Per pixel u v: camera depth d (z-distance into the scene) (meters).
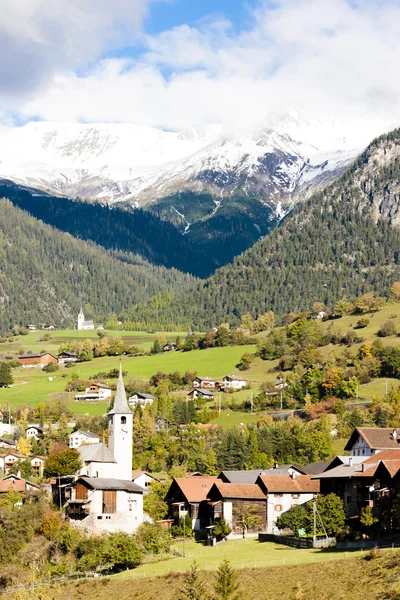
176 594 119.75
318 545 132.25
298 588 108.31
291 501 166.38
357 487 146.62
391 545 118.94
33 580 126.56
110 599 125.38
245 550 141.38
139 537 161.38
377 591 100.69
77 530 168.62
